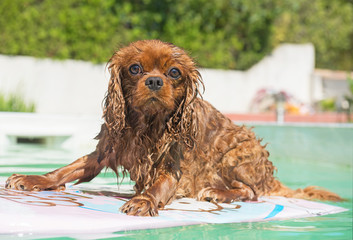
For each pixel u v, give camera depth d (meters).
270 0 13.45
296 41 14.77
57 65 11.23
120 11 11.75
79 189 3.30
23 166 4.44
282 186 3.66
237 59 13.51
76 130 7.65
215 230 2.30
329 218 2.80
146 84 2.69
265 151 3.46
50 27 11.13
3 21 10.71
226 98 13.11
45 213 2.31
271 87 13.74
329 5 16.03
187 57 2.91
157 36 12.12
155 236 2.12
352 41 16.44
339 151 6.10
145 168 2.93
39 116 7.33
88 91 11.54
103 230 2.17
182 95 2.90
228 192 3.17
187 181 3.14
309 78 14.30
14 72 10.83
